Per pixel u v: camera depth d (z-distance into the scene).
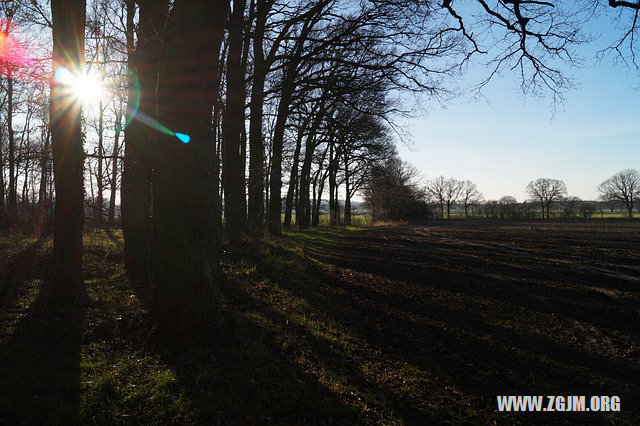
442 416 5.32
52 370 4.93
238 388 5.04
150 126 9.84
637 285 13.00
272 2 13.54
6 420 3.90
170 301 6.09
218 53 6.50
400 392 5.84
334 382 5.74
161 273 6.16
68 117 7.31
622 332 8.57
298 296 9.95
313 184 43.88
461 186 107.69
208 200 6.28
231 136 14.88
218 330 6.29
